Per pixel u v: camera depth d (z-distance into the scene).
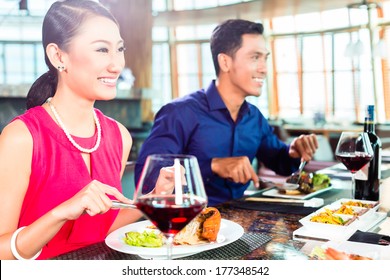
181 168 0.93
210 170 2.05
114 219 1.52
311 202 1.66
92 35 1.36
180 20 11.19
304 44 12.62
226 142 2.36
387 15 10.70
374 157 1.67
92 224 1.45
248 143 2.44
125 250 1.09
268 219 1.47
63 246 1.43
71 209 1.13
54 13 1.38
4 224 1.31
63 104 1.44
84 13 1.36
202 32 13.73
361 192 1.67
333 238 1.22
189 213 0.90
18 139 1.34
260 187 2.29
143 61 10.20
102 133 1.54
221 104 2.32
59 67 1.40
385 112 11.23
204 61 13.88
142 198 0.93
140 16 10.11
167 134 2.28
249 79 2.25
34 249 1.18
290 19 12.62
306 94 12.76
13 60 13.72
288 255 1.11
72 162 1.42
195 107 2.33
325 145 6.32
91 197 1.12
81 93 1.42
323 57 12.35
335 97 12.25
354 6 8.32
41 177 1.39
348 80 11.90
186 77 14.16
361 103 11.60
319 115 9.95
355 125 9.62
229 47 2.24
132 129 8.48
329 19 12.00
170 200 0.92
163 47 14.18
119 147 1.60
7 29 13.27
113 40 1.39
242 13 10.41
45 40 1.41
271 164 2.61
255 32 2.24
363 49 8.62
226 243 1.15
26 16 11.66
